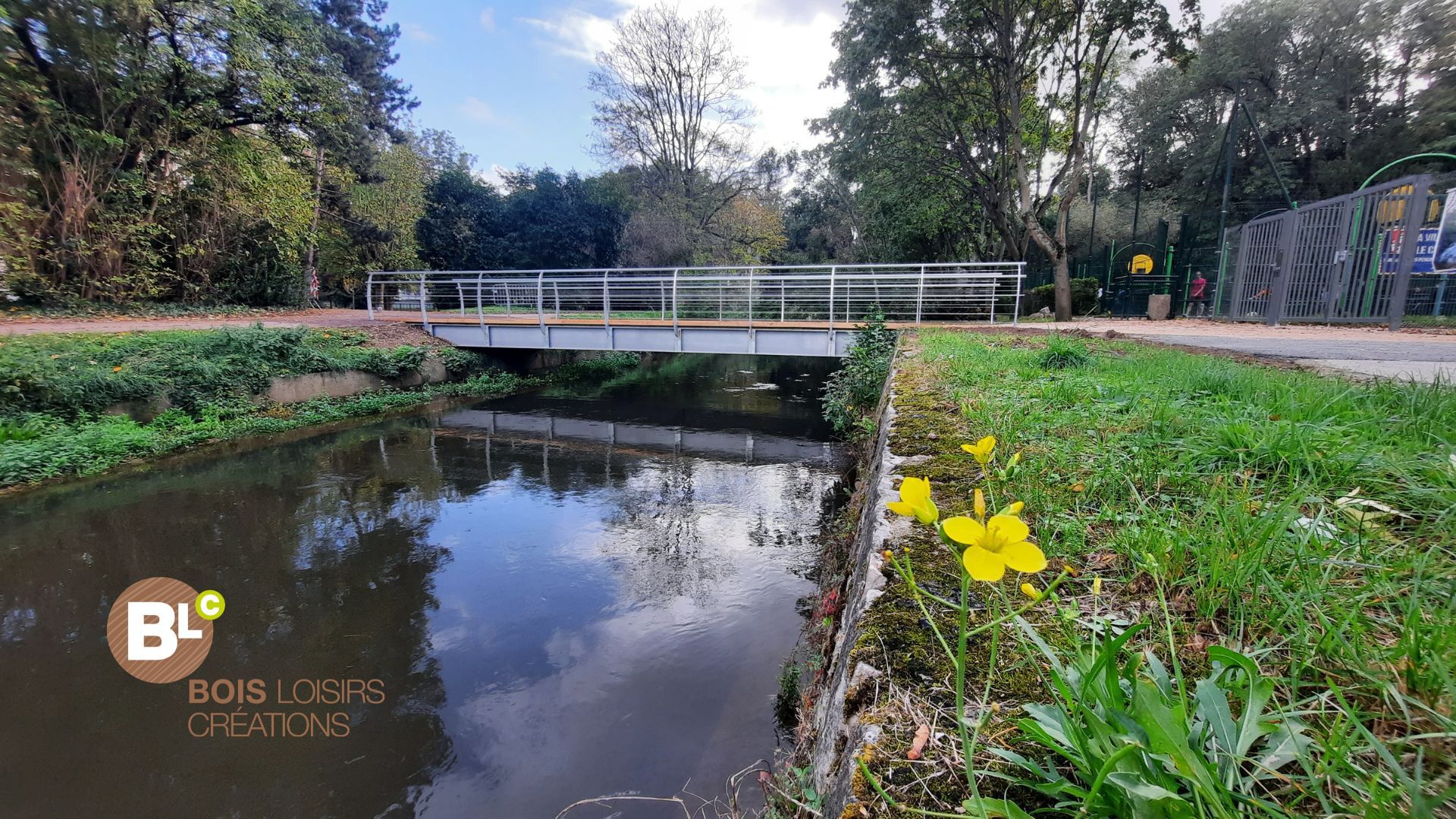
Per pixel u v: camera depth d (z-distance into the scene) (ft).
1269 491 5.02
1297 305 31.76
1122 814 2.21
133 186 40.04
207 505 20.22
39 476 21.30
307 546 17.40
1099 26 39.55
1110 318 48.08
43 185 36.70
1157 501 5.51
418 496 22.09
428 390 40.75
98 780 9.11
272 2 46.06
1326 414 7.51
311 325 42.34
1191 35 38.34
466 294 69.21
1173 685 2.99
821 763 4.09
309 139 51.47
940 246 60.80
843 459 26.12
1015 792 2.59
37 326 31.60
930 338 25.07
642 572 15.99
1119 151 84.12
